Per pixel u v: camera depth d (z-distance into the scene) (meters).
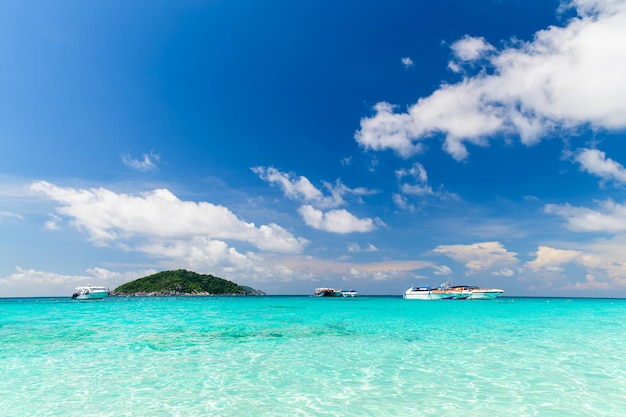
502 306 59.19
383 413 8.66
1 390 10.55
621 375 12.01
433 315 37.09
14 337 20.80
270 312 43.44
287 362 14.01
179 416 8.47
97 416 8.52
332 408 9.00
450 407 9.05
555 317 34.97
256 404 9.30
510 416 8.45
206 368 13.09
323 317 34.78
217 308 54.38
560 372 12.39
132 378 11.80
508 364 13.55
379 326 26.23
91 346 17.72
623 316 36.94
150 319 33.19
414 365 13.44
